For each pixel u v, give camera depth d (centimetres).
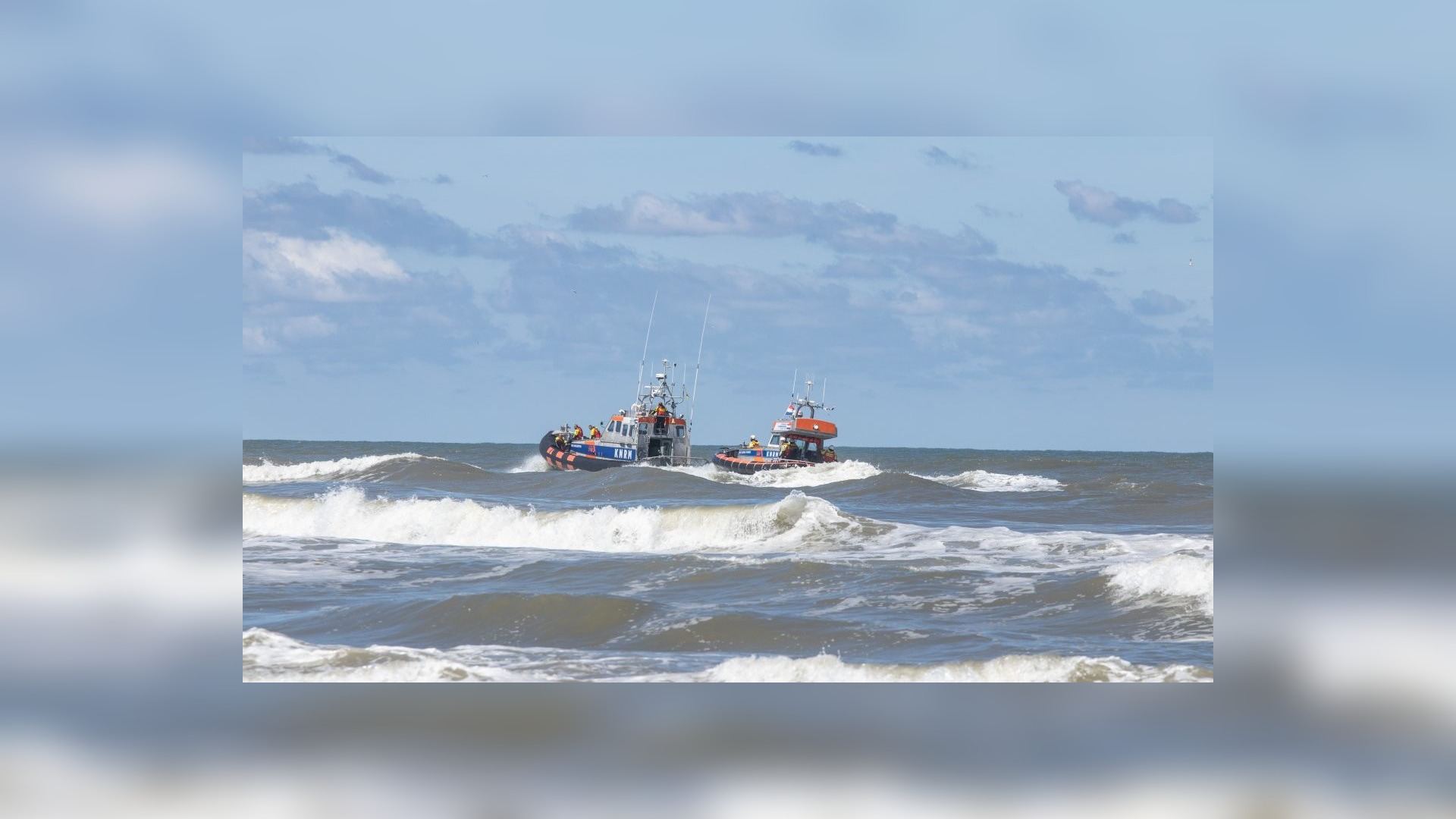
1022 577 8738
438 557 10388
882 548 10294
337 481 17738
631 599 7950
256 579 9288
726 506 11394
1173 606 7712
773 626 7450
